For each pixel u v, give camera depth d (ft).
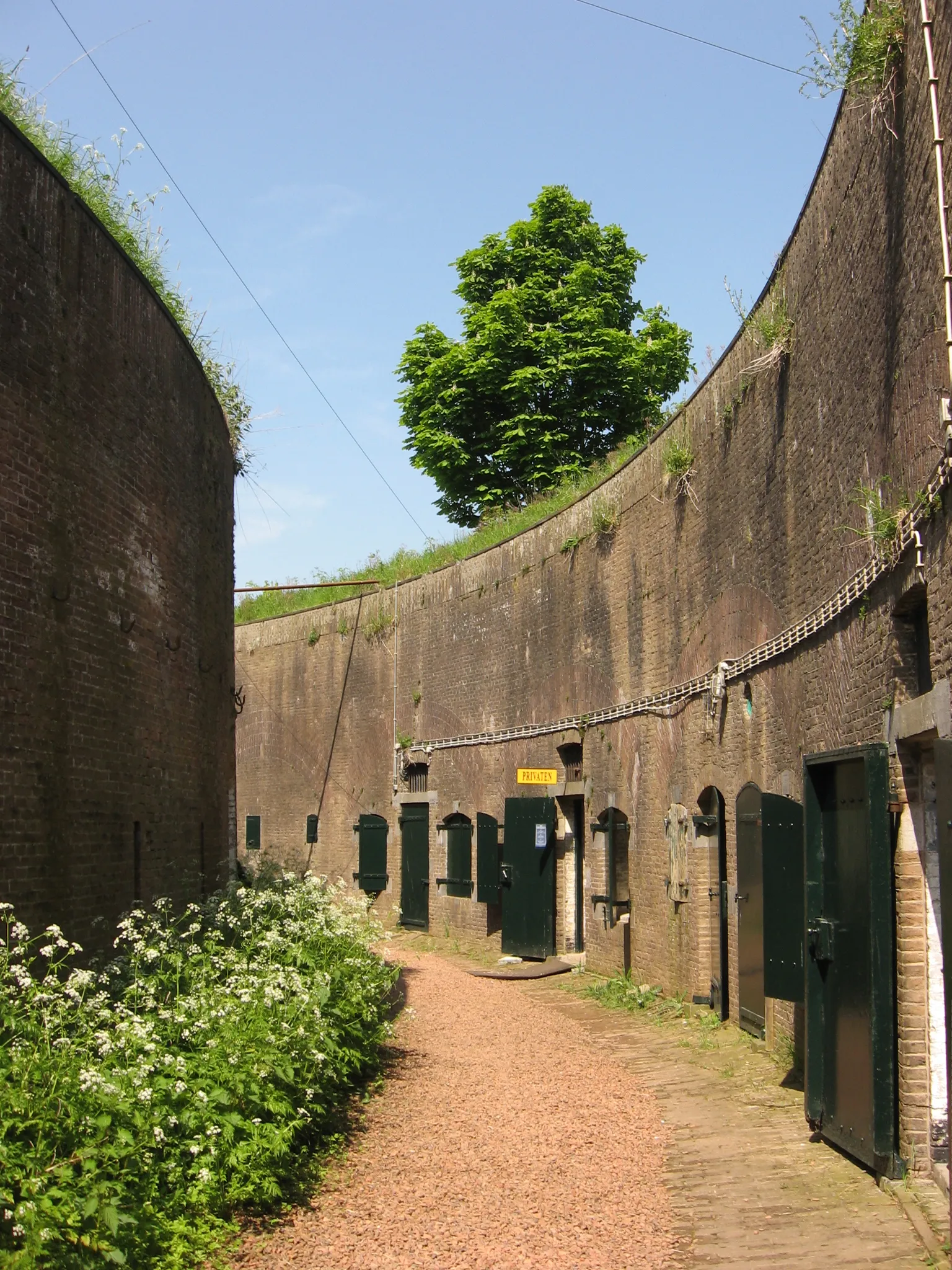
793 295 30.35
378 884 72.64
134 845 31.27
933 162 19.61
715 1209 20.33
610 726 49.14
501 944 58.39
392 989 44.68
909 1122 20.81
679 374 93.30
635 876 45.98
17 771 24.04
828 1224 19.25
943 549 19.24
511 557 60.23
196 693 39.04
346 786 77.56
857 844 22.66
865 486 24.20
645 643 45.42
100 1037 18.48
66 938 25.99
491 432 90.22
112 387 30.40
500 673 61.11
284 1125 21.54
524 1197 21.25
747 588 34.55
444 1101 28.19
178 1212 18.48
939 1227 18.42
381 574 79.00
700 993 38.63
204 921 33.14
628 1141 24.77
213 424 42.68
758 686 33.32
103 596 29.40
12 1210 14.80
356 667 77.25
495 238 95.20
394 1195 21.36
